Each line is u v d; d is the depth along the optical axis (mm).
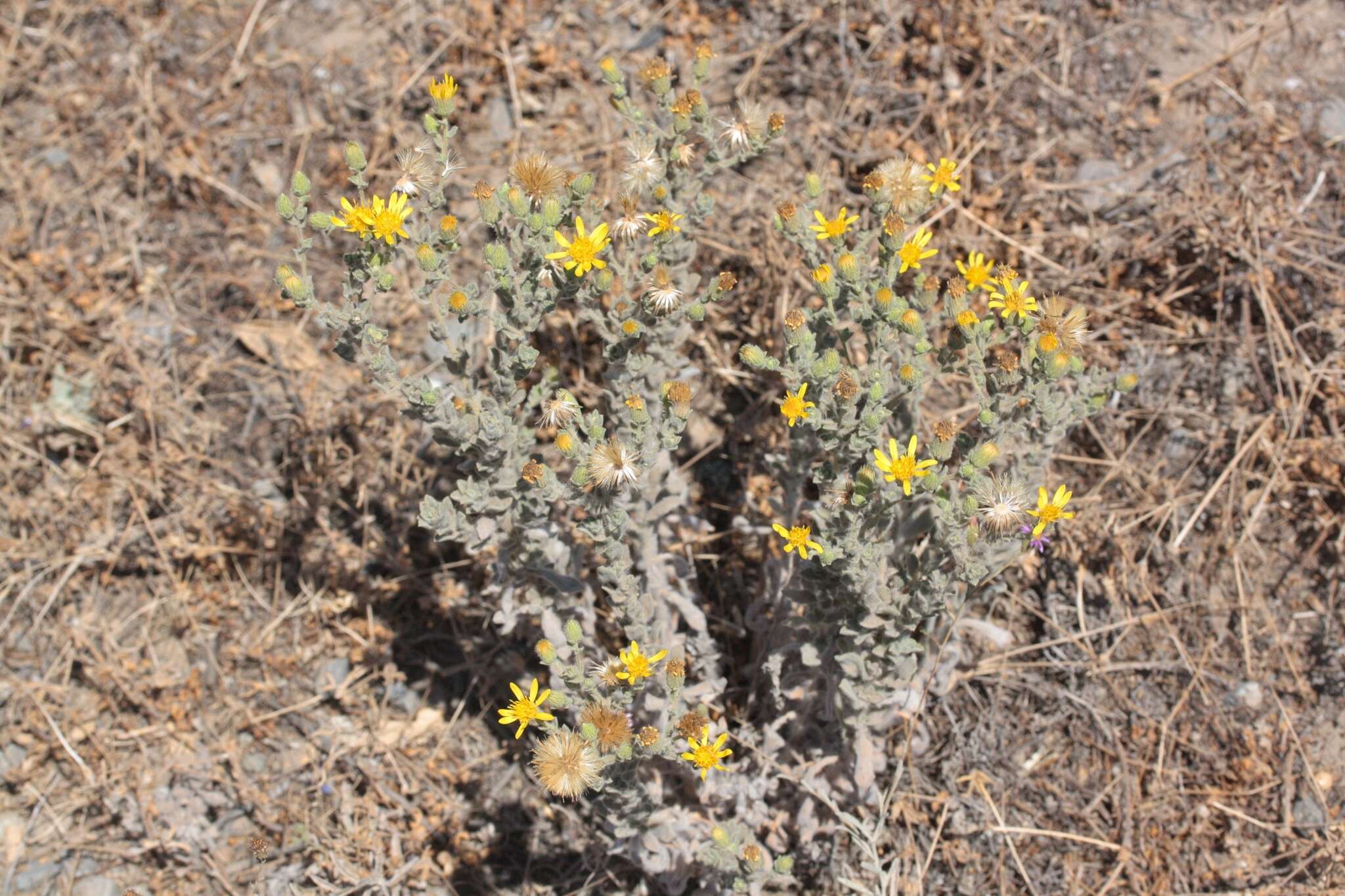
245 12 844
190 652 727
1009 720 679
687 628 696
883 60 793
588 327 730
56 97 834
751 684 671
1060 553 702
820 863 646
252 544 735
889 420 595
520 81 808
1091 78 784
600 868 660
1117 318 742
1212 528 703
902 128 783
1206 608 690
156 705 705
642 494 603
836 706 598
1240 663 681
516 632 680
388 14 836
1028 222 760
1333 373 710
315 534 730
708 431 742
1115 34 790
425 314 757
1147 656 687
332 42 837
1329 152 757
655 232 587
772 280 733
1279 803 658
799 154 781
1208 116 771
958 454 604
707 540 700
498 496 582
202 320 780
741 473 729
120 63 840
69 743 706
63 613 735
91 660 722
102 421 763
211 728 704
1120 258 749
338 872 668
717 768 629
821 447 590
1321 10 790
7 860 692
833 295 571
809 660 585
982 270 594
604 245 562
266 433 754
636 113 602
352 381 750
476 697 708
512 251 579
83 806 701
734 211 761
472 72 812
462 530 574
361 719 705
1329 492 696
